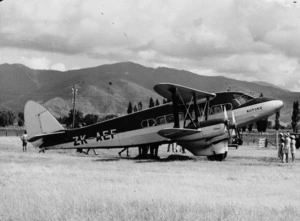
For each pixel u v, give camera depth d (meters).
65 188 13.05
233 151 40.31
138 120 28.06
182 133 25.27
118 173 17.94
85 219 8.98
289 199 12.00
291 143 27.08
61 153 32.53
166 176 17.05
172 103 27.34
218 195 12.24
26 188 12.96
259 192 13.24
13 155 28.52
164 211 9.50
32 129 30.23
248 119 26.92
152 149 28.50
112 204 10.19
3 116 140.88
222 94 27.17
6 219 8.94
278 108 27.22
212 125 25.44
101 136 28.94
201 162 24.64
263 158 29.53
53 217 9.02
